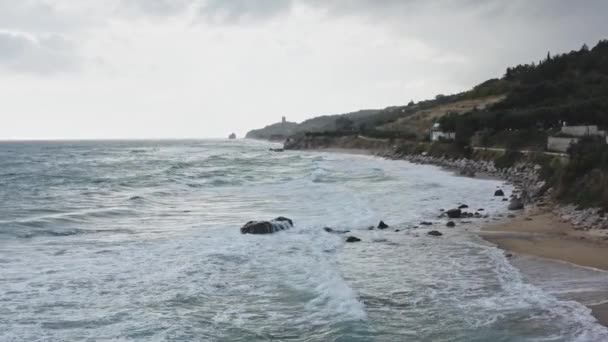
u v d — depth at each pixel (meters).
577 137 50.31
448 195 38.50
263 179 52.44
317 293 14.45
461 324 12.16
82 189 42.34
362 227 25.70
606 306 13.31
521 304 13.52
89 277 16.02
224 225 26.09
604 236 22.22
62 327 11.95
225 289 14.89
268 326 12.09
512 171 53.38
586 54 106.62
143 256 18.91
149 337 11.42
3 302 13.52
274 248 20.41
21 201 33.72
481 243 21.58
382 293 14.66
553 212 28.66
